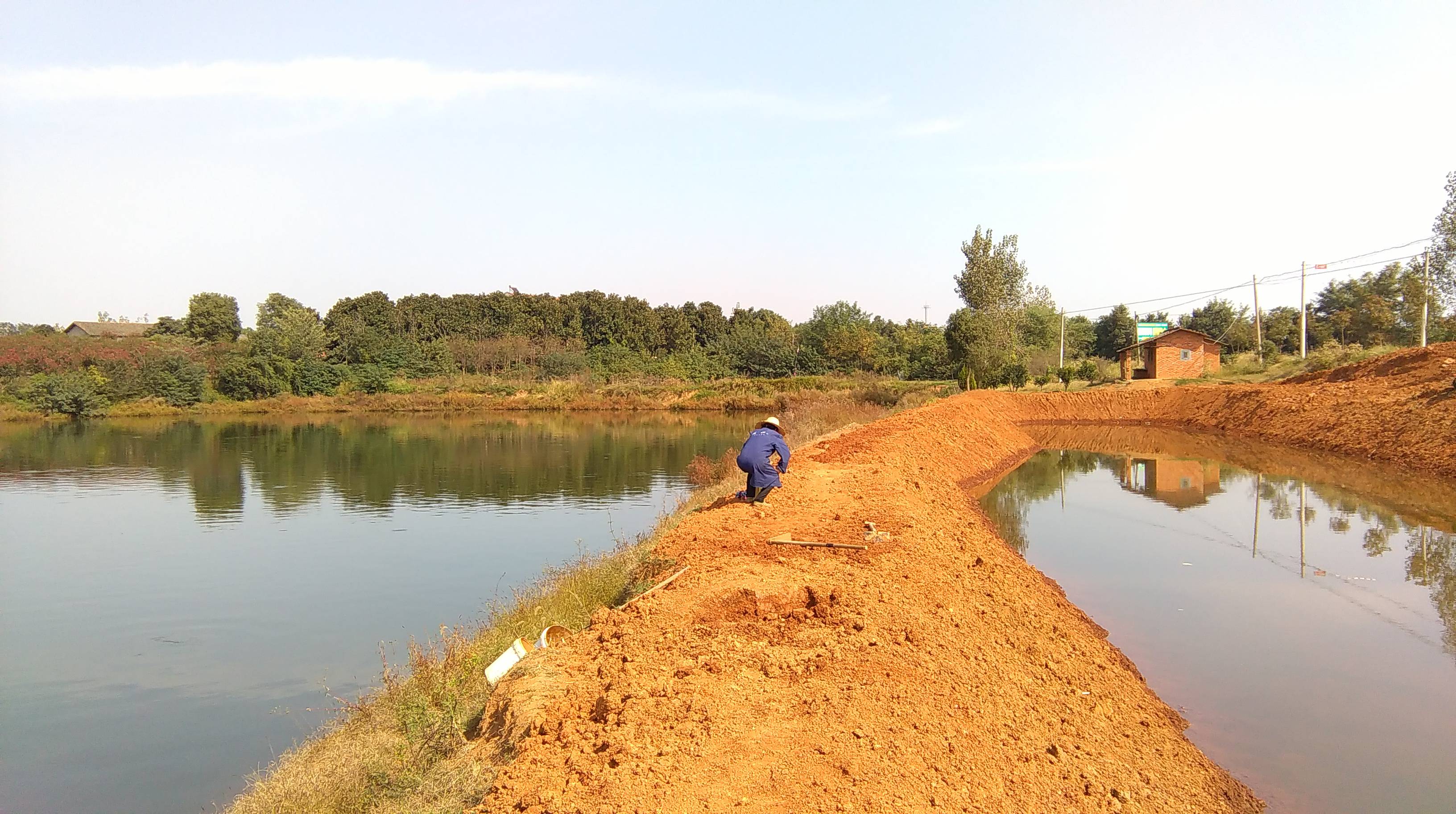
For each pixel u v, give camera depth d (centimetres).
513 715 646
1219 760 765
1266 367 4819
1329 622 1166
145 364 6062
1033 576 1276
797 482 1484
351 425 5241
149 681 1191
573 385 6712
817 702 603
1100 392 4381
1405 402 2809
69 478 3053
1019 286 5412
